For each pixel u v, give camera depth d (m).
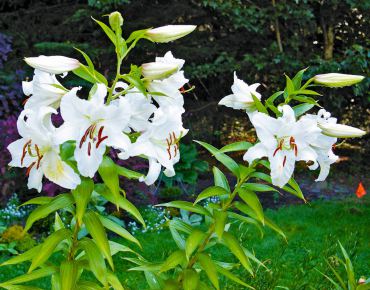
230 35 10.34
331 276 3.21
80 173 1.85
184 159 8.80
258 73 10.19
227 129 11.17
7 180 6.95
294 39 9.91
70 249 2.16
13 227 5.73
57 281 2.15
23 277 2.15
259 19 10.02
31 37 10.31
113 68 10.10
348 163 10.45
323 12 10.15
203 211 2.35
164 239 6.27
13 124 7.02
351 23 10.53
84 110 1.79
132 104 1.91
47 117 1.86
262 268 3.32
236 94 2.33
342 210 7.56
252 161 2.28
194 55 10.12
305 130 2.06
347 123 10.73
